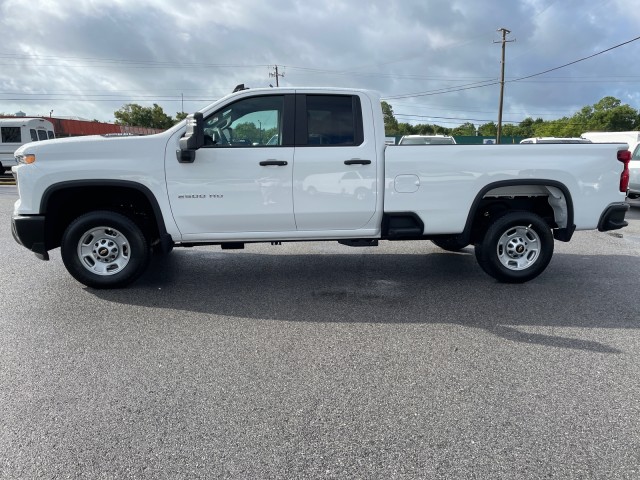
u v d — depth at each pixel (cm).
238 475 246
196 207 515
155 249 624
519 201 592
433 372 355
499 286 573
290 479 244
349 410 305
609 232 976
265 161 511
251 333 429
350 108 528
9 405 309
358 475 247
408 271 639
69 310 482
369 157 524
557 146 545
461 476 246
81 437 276
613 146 556
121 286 543
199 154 505
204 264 673
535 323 454
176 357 380
